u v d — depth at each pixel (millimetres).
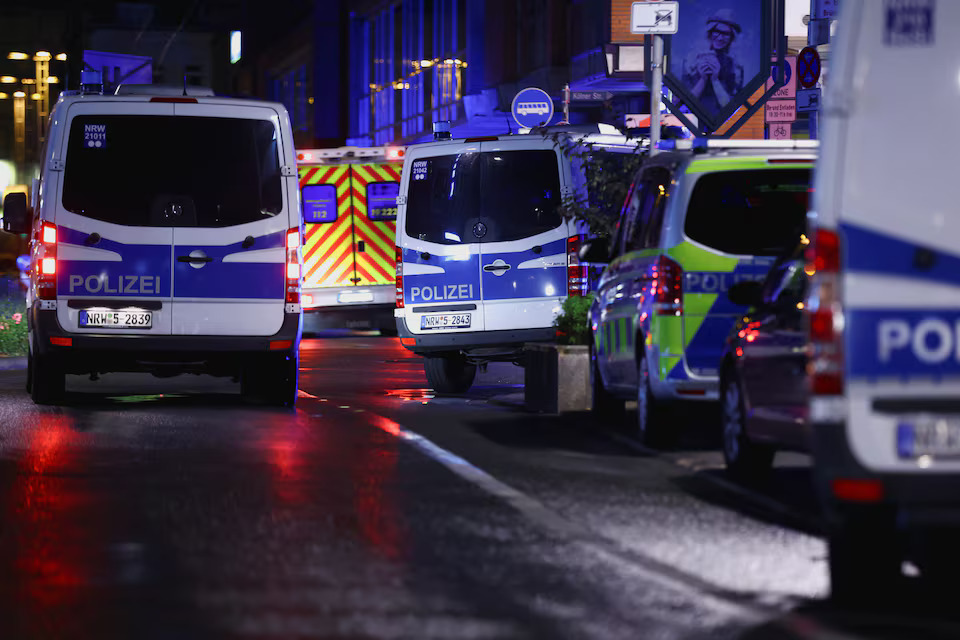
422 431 30938
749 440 23938
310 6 138250
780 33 55031
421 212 40344
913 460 14930
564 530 19719
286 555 17953
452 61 109188
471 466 25672
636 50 85062
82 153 34250
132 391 41438
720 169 27047
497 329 39812
